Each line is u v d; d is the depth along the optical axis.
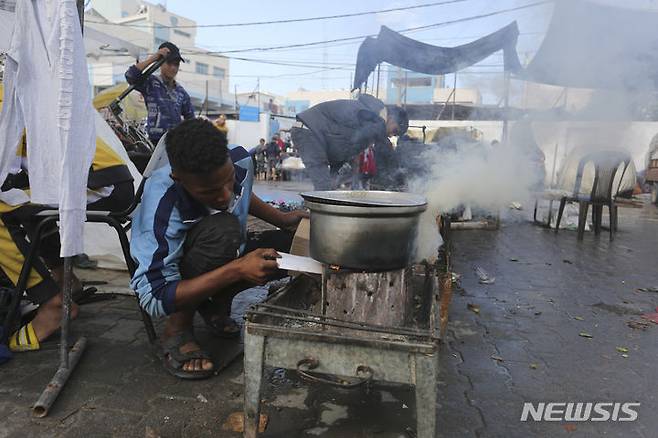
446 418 1.96
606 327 3.08
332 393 2.09
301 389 2.12
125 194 2.49
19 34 2.03
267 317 1.74
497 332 2.94
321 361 1.55
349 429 1.84
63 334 2.11
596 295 3.79
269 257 1.82
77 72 1.96
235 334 2.62
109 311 2.92
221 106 30.38
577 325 3.10
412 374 1.49
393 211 1.67
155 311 1.90
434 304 1.77
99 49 8.15
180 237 1.97
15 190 2.28
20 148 2.30
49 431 1.77
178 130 1.70
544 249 5.60
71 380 2.11
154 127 4.03
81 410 1.90
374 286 1.78
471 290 3.86
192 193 1.82
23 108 2.07
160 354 2.29
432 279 2.13
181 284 1.86
